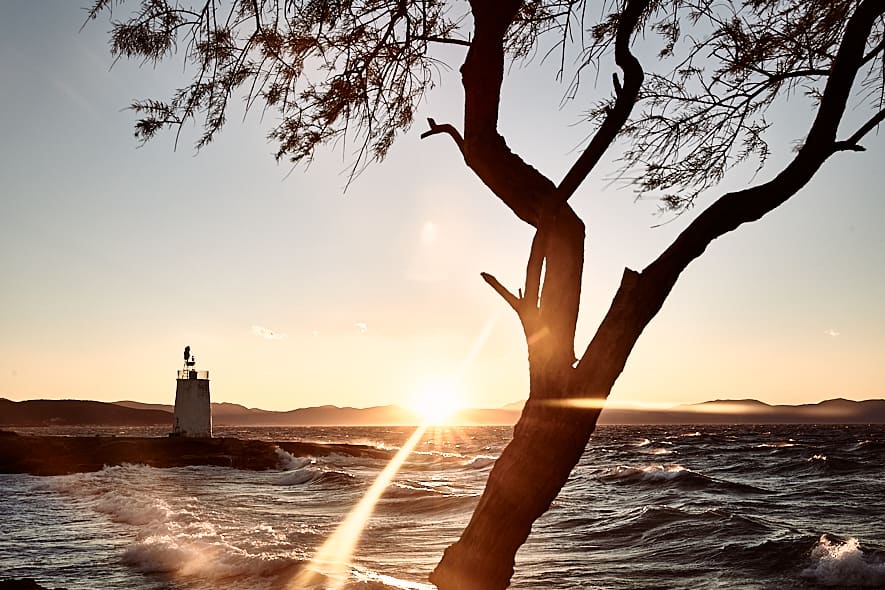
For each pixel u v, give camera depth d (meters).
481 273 2.84
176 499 30.03
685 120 4.02
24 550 17.75
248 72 4.02
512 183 2.92
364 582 12.48
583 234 2.84
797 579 14.69
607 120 2.77
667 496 30.58
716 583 14.55
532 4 3.88
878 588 14.02
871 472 40.41
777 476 41.53
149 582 13.92
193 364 60.06
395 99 4.16
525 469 2.60
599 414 2.62
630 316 2.61
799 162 2.78
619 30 2.81
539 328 2.71
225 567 14.48
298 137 4.18
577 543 19.25
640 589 14.09
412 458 71.12
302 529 20.80
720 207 2.72
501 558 2.61
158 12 3.80
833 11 3.82
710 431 186.00
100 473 45.06
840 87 2.78
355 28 3.95
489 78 3.01
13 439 55.78
